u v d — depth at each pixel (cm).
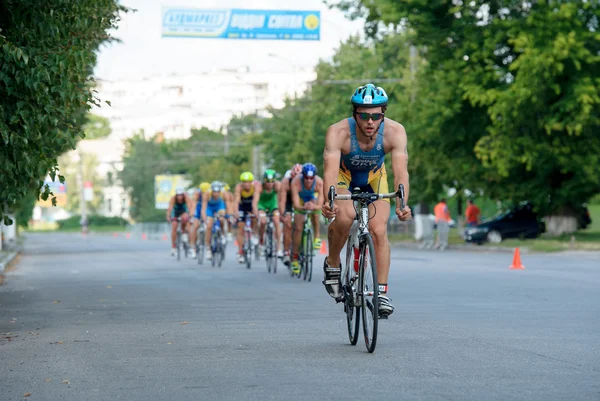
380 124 2117
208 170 19750
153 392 1622
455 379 1686
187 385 1677
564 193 8538
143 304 3375
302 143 13650
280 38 8456
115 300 3600
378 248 2048
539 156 8219
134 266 6359
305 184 4397
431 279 4353
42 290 4316
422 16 8219
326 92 12319
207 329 2528
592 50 8000
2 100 2795
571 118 7900
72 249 11306
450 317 2727
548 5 7894
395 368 1814
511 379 1681
